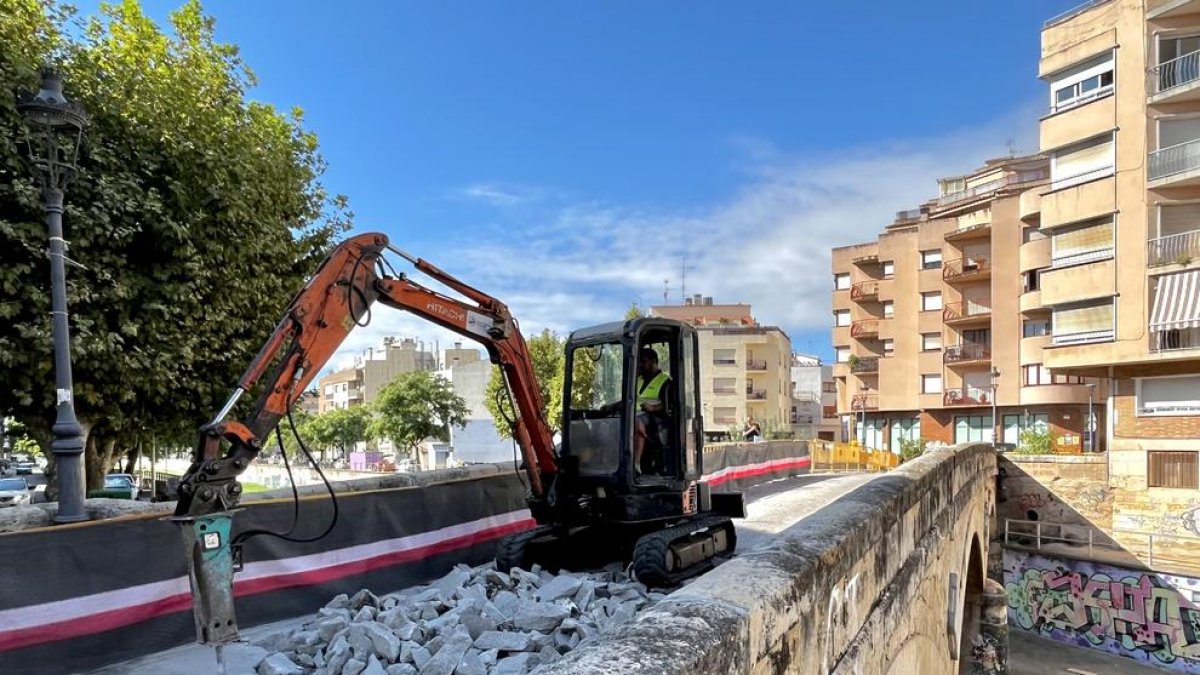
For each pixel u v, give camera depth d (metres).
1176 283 23.28
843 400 52.78
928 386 44.44
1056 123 27.59
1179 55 24.48
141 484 31.31
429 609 6.13
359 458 69.00
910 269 46.09
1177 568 20.83
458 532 8.55
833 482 18.67
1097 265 25.75
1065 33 27.38
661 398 8.04
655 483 7.61
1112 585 21.67
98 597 5.24
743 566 2.78
